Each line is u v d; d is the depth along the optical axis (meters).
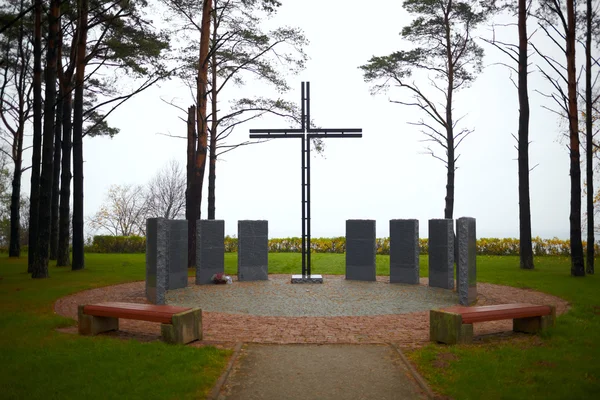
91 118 26.34
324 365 6.47
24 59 25.17
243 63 20.20
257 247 17.19
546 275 16.81
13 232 26.34
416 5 22.17
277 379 5.94
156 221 11.70
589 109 17.52
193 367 6.04
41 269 16.33
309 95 16.39
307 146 16.52
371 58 22.91
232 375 6.05
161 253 11.59
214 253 16.58
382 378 5.97
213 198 23.31
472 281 11.80
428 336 8.14
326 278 17.66
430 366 6.26
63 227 20.64
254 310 10.91
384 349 7.23
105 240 31.17
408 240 16.02
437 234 15.06
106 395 5.07
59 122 23.03
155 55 19.20
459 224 11.74
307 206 16.69
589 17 17.47
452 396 5.27
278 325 9.13
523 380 5.63
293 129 16.38
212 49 19.05
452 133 22.58
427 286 15.26
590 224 17.56
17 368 5.94
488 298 12.28
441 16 22.14
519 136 19.23
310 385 5.74
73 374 5.73
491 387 5.41
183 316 7.35
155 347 6.93
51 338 7.63
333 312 10.65
